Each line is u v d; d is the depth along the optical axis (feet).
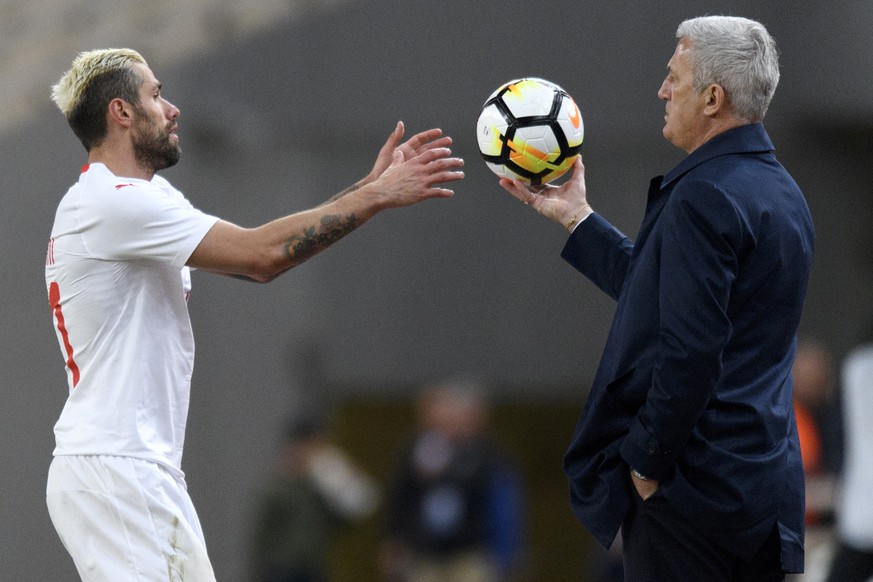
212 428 128.77
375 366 134.31
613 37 138.92
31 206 129.49
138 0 149.48
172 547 51.98
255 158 132.05
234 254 52.42
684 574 50.34
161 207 52.39
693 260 47.67
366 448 164.35
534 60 137.39
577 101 138.31
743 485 48.73
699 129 51.55
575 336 138.41
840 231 144.66
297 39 133.90
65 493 52.54
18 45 150.00
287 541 116.88
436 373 135.85
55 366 128.06
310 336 131.34
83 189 53.31
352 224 53.06
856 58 139.44
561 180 138.00
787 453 50.49
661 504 49.85
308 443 119.44
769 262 49.14
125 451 51.98
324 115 133.90
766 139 51.26
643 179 139.74
